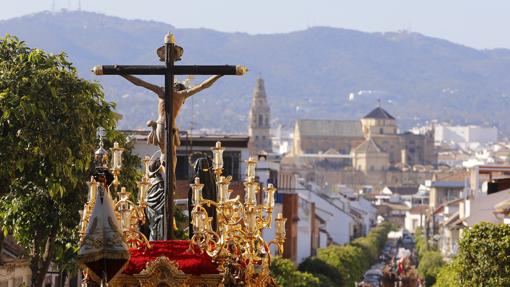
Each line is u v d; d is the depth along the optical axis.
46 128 69.25
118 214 38.53
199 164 41.09
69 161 70.12
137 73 40.06
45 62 72.88
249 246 37.41
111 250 34.25
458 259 117.31
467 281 115.69
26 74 71.19
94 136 72.31
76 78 73.06
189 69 39.97
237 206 39.59
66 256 79.19
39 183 71.81
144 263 36.03
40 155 70.44
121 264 34.47
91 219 34.50
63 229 76.56
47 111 70.19
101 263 34.31
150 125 41.31
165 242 38.03
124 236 35.78
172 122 39.81
